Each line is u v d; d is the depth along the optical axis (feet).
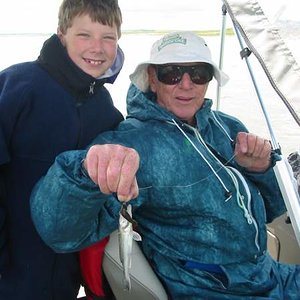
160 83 5.99
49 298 5.71
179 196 5.58
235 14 5.81
